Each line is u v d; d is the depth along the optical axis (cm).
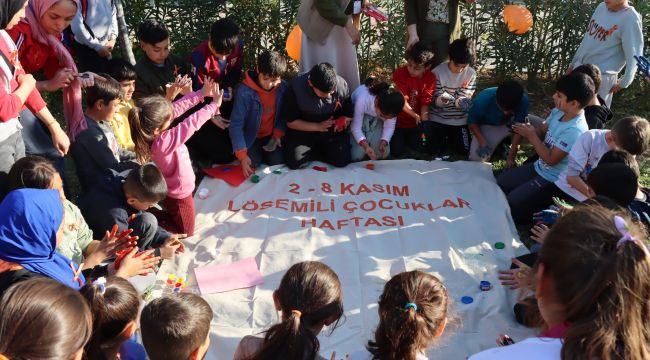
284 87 562
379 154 582
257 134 562
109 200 406
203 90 490
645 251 147
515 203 506
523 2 691
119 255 365
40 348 180
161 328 240
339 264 436
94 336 250
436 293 252
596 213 158
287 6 693
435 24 611
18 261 313
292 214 491
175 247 432
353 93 582
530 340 160
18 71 393
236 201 510
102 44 562
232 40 537
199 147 558
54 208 320
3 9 357
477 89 724
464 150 596
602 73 584
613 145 430
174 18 683
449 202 511
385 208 499
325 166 565
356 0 584
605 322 145
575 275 150
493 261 443
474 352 365
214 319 389
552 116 498
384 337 247
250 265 435
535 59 713
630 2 673
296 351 233
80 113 450
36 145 441
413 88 586
